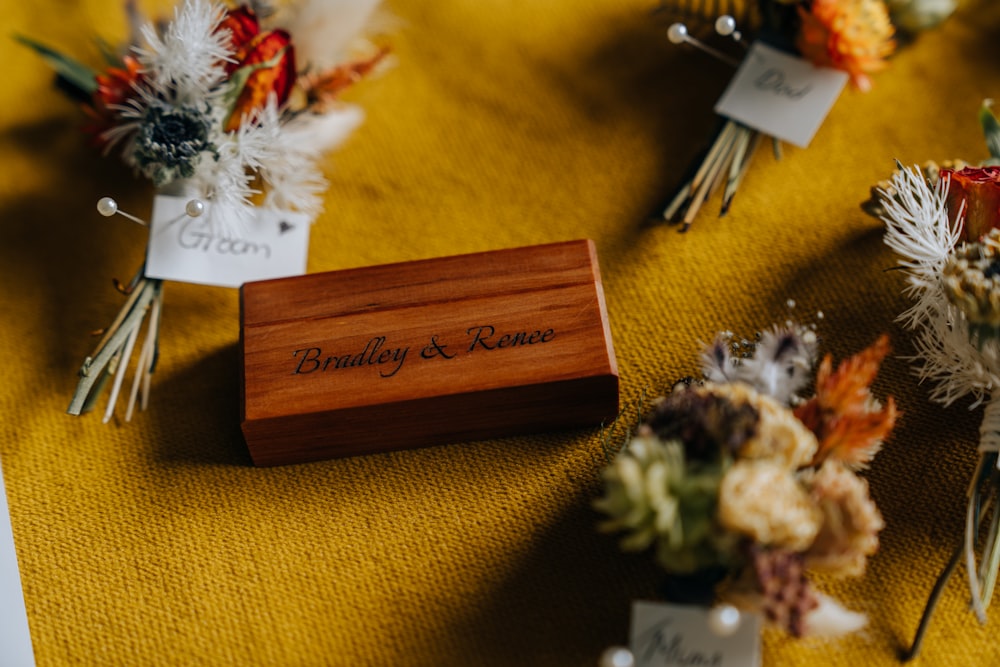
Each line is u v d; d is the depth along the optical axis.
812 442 0.32
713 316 0.39
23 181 0.42
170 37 0.38
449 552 0.36
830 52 0.40
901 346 0.38
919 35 0.43
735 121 0.41
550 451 0.37
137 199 0.42
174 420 0.38
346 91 0.43
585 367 0.35
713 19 0.44
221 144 0.38
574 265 0.36
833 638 0.34
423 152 0.43
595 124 0.43
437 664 0.35
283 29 0.40
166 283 0.40
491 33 0.44
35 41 0.42
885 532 0.36
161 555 0.37
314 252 0.41
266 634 0.35
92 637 0.36
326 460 0.38
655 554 0.36
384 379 0.35
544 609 0.35
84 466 0.38
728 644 0.32
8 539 0.37
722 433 0.31
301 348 0.36
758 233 0.40
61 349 0.40
